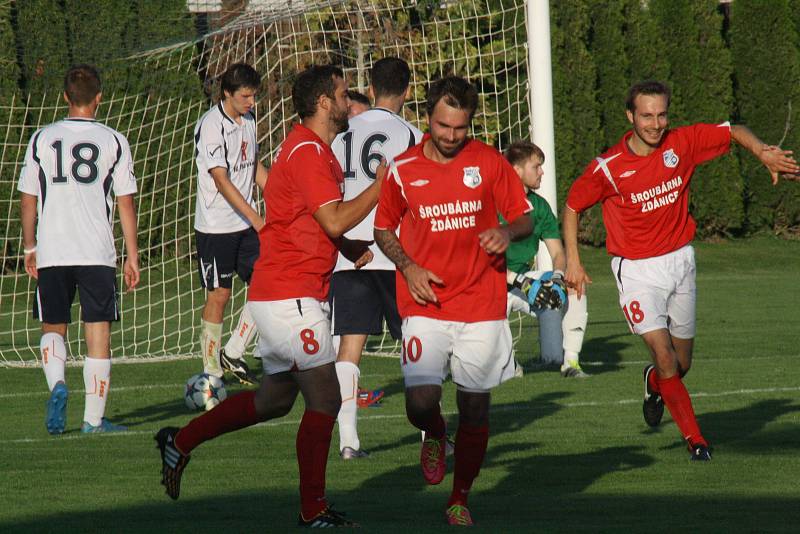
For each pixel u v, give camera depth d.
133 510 17.83
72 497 18.98
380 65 24.47
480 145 16.84
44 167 26.02
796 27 97.88
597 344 45.00
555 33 92.19
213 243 33.12
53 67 60.94
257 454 23.42
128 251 26.41
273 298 17.05
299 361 16.89
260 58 54.97
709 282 74.25
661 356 22.27
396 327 23.61
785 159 21.69
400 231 17.30
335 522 16.39
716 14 96.81
